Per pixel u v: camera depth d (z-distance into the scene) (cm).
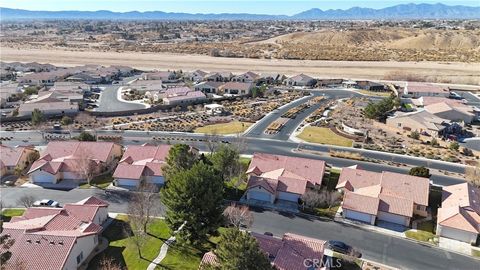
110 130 11938
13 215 6931
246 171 8306
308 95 16538
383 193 7094
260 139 10869
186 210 5581
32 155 9294
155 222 6569
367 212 6600
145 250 5809
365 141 10600
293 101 15375
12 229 5425
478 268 5516
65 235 5334
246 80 19062
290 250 5072
